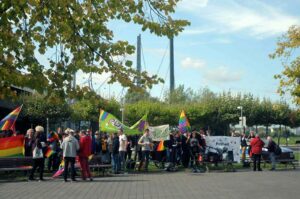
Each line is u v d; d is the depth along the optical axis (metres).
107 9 6.30
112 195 13.77
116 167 21.45
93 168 21.42
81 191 14.75
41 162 18.28
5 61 5.36
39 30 5.87
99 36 6.14
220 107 68.06
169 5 6.36
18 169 18.86
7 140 20.02
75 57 6.00
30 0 5.49
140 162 22.89
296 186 16.25
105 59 6.05
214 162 23.48
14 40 5.45
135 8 6.32
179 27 6.46
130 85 6.03
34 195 13.80
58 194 14.02
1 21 5.45
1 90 5.32
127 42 6.07
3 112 42.25
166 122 66.62
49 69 5.76
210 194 13.95
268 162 26.67
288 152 25.67
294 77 30.11
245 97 68.62
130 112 65.69
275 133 78.75
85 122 51.72
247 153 27.75
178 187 15.88
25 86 5.36
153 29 6.43
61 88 5.77
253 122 68.19
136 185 16.53
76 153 18.09
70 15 6.03
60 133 23.41
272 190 15.02
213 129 69.25
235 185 16.53
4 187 15.98
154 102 71.00
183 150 24.38
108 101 6.38
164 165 24.58
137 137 26.09
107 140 22.38
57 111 41.22
